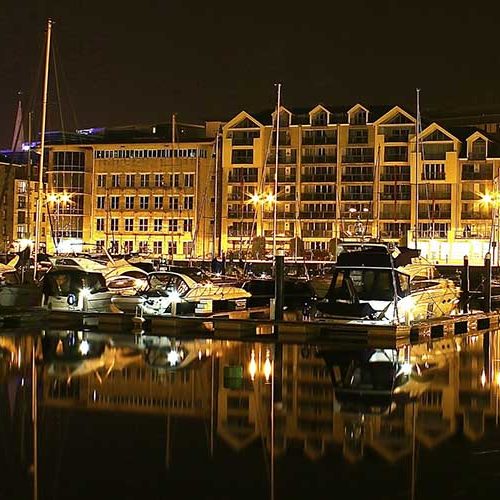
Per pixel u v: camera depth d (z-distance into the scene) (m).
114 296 44.72
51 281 43.31
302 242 115.25
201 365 28.88
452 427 19.88
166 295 42.72
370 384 25.59
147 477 15.77
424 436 18.97
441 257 117.50
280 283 38.62
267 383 25.53
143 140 131.75
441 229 119.00
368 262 38.16
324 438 18.73
